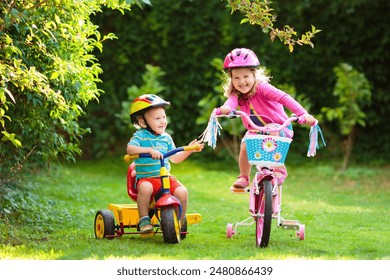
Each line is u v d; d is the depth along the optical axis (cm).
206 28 1515
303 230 745
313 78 1534
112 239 743
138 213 724
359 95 1412
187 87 1531
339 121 1484
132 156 715
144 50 1532
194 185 1288
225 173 1425
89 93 825
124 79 1524
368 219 920
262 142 680
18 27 715
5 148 823
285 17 1498
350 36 1498
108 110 1509
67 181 1277
